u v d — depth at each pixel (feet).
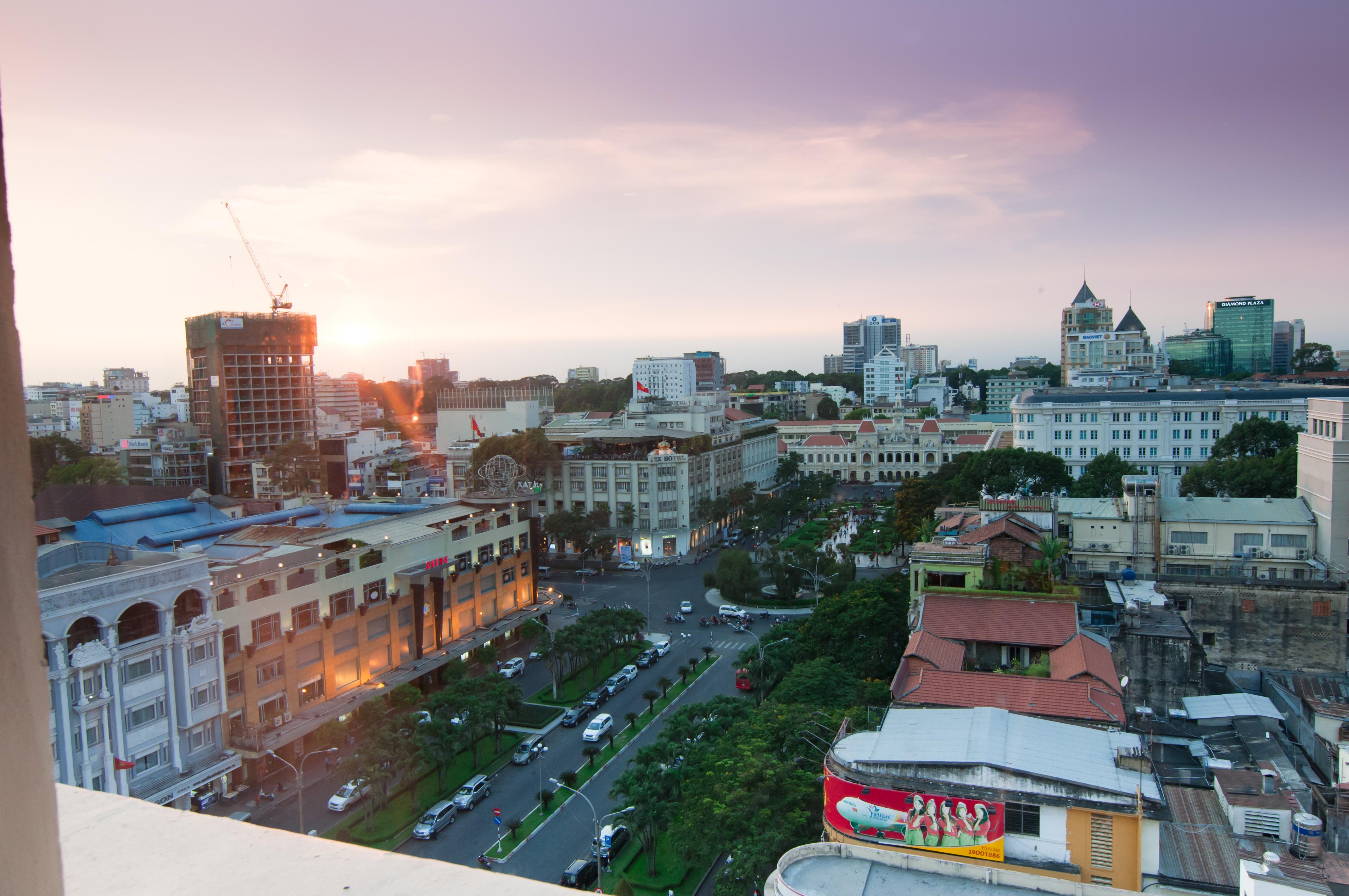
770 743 184.14
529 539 373.61
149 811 19.83
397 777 232.53
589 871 181.57
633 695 286.46
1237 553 279.08
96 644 190.08
